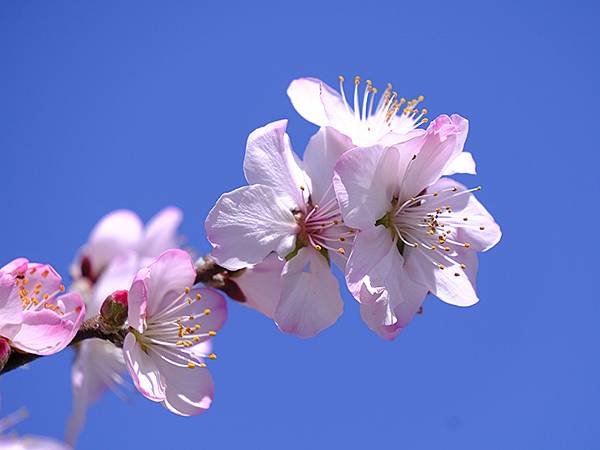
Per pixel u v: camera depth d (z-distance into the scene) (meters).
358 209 0.34
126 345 0.34
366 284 0.34
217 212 0.34
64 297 0.34
